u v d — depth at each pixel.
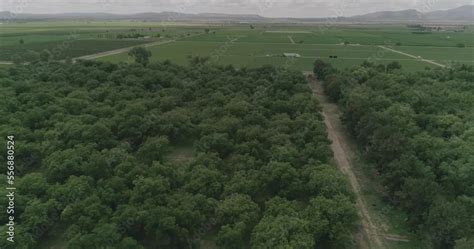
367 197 55.69
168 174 52.00
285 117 72.62
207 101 84.19
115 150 57.94
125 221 42.00
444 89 91.69
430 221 42.91
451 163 53.72
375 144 60.69
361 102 78.62
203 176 50.34
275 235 38.91
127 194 47.06
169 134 70.00
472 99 83.00
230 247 41.03
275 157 56.12
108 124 67.38
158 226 41.72
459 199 47.59
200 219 43.69
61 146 59.91
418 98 82.50
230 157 60.06
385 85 97.19
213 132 67.00
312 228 41.59
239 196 46.28
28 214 43.25
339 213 43.00
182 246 43.03
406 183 48.41
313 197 47.94
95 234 39.62
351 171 63.75
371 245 45.22
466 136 62.00
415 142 59.59
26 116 68.56
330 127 85.25
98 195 47.06
